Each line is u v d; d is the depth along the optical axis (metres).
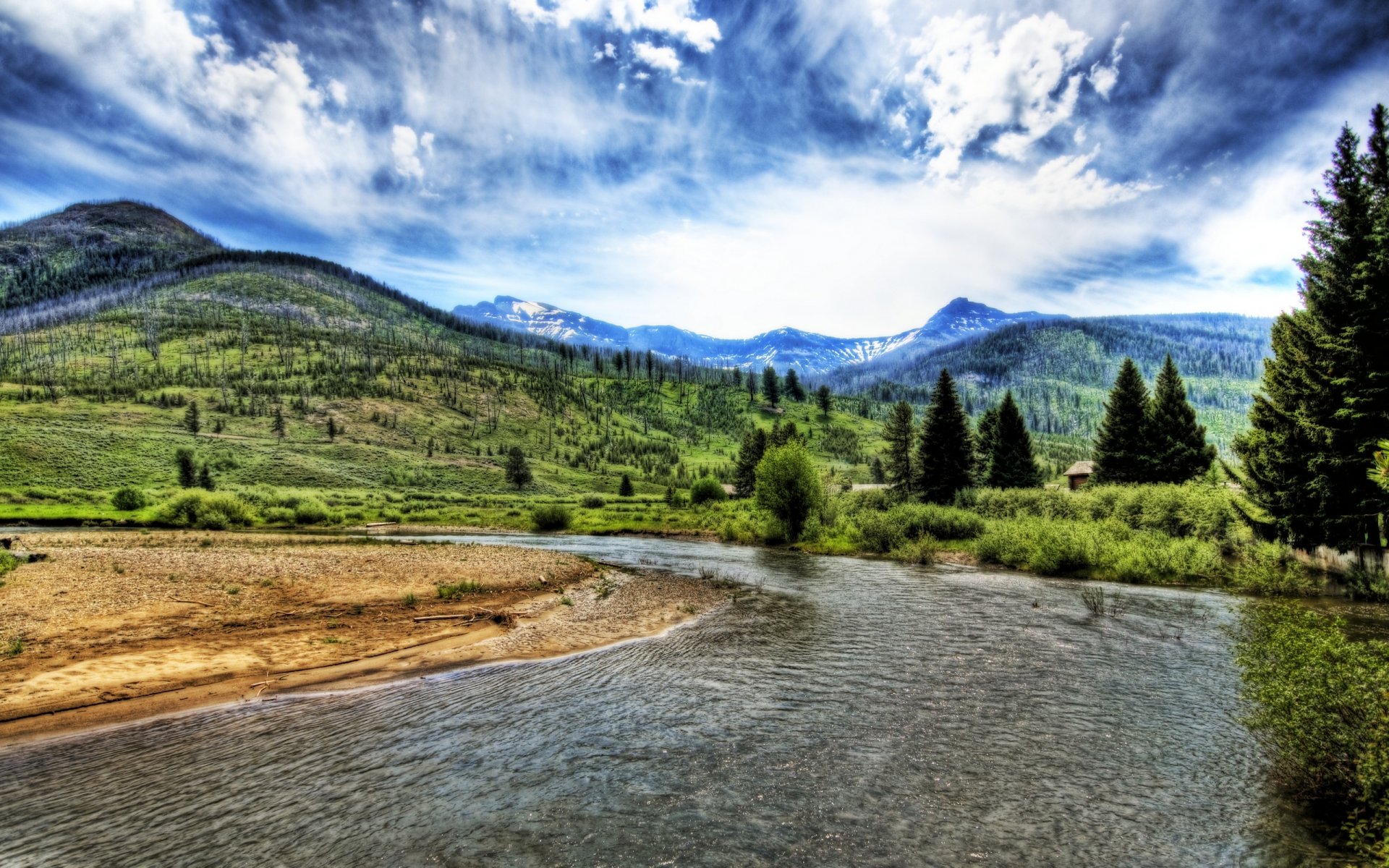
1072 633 17.34
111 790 8.45
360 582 23.12
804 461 45.41
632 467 176.38
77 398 153.00
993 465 62.12
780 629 18.28
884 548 38.84
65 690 11.89
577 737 10.45
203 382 184.88
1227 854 7.01
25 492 73.81
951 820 7.82
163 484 92.31
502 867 6.75
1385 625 16.98
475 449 165.12
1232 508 28.16
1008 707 11.74
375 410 175.25
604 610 21.33
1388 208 20.05
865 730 10.72
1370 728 7.25
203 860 6.81
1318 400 22.30
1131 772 9.09
